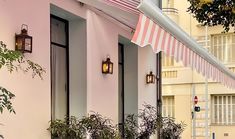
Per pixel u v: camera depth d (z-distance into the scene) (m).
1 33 5.50
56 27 7.68
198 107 23.06
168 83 24.91
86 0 6.68
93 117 7.31
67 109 7.91
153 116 10.65
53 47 7.54
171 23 5.21
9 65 4.98
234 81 11.02
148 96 11.80
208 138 23.69
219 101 23.77
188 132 24.17
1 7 5.50
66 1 7.16
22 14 5.91
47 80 6.48
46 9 6.51
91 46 8.12
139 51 11.12
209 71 7.77
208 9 8.62
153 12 4.67
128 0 4.88
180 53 5.57
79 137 6.68
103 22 8.64
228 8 8.34
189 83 24.34
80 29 7.93
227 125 23.38
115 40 9.31
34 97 6.13
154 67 12.38
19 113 5.79
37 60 6.23
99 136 7.04
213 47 24.05
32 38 6.09
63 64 7.88
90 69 8.08
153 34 4.77
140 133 10.01
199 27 24.25
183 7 24.75
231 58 23.64
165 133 11.08
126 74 11.07
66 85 7.94
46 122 6.44
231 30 23.08
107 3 5.77
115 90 9.30
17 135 5.74
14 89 5.68
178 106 24.56
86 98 7.89
